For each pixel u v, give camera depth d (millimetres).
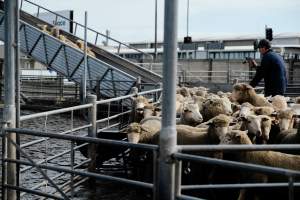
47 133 5633
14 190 6277
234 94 12008
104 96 22344
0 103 27891
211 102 10727
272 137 9195
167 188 4297
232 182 7574
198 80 34094
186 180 8430
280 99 11328
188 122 10266
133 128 9039
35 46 23422
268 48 11656
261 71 11594
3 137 6129
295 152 7824
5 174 6234
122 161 12250
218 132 7703
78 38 27141
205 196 8109
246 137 6887
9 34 6176
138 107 11922
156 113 11852
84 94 20266
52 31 24969
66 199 5801
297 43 53125
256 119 8195
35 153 13312
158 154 4387
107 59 25781
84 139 5262
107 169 11375
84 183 9969
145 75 24344
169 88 4246
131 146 4766
